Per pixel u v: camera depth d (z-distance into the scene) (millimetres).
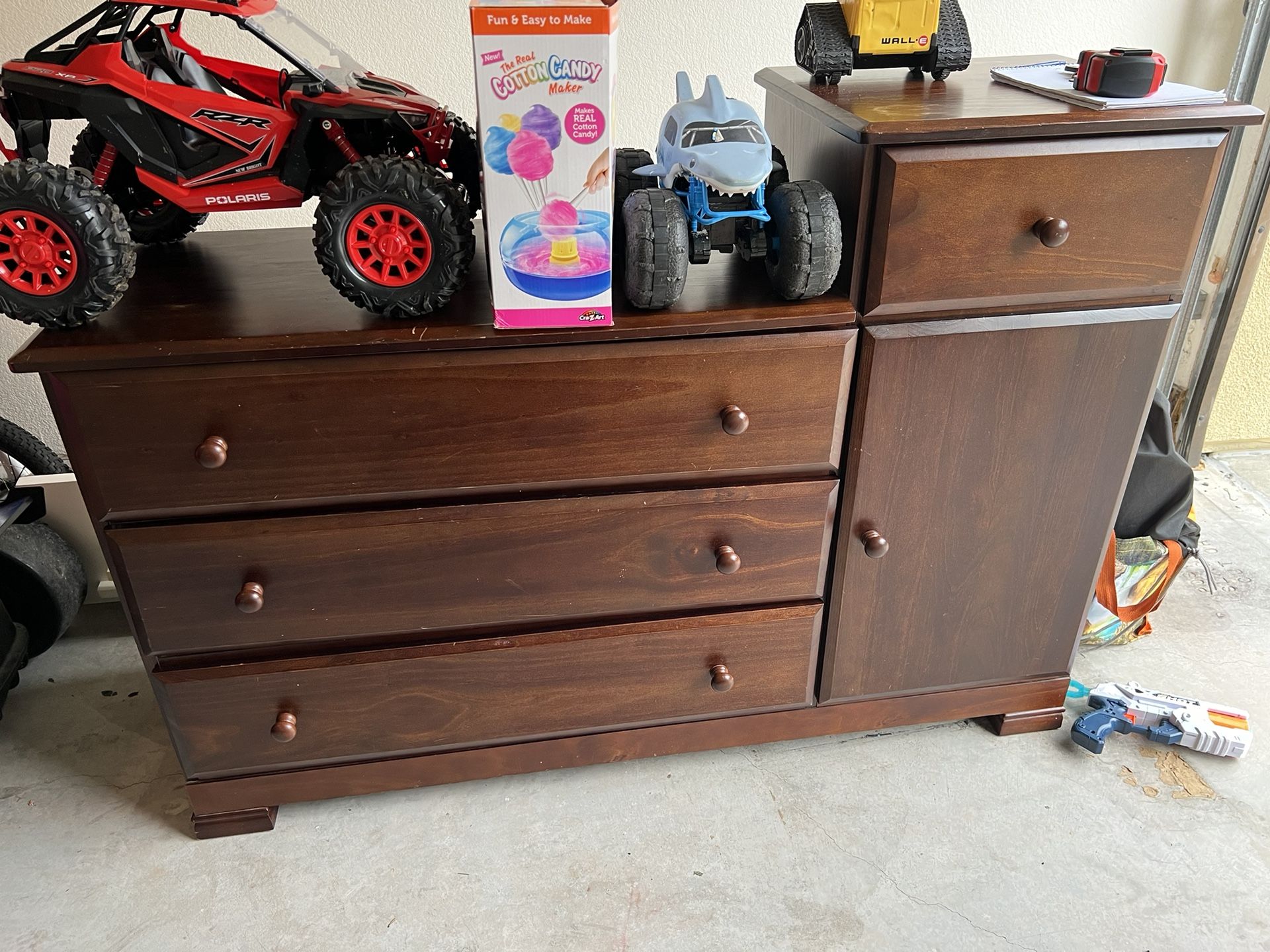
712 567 1214
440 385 1020
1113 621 1590
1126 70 1009
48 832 1317
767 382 1078
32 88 972
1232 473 2154
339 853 1293
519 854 1290
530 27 851
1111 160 1007
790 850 1291
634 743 1370
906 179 982
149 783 1396
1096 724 1425
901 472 1178
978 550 1271
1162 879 1243
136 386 975
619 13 914
